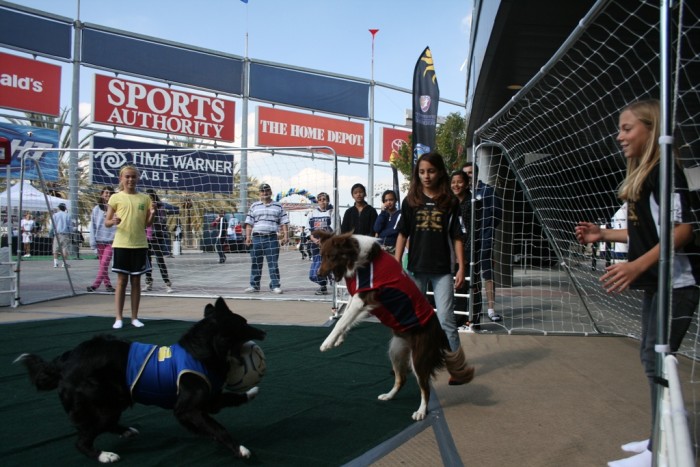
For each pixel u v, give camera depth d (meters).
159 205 9.52
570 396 3.84
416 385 4.10
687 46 5.62
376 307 3.34
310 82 21.36
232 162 12.01
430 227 4.08
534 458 2.78
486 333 6.05
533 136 6.90
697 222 2.35
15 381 4.07
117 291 6.09
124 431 3.01
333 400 3.71
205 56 18.81
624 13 5.37
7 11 15.16
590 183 6.54
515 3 5.48
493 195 6.45
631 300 8.03
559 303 8.37
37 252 15.29
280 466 2.64
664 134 2.13
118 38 16.95
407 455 2.80
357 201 8.32
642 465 2.55
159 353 2.75
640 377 4.32
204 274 12.35
